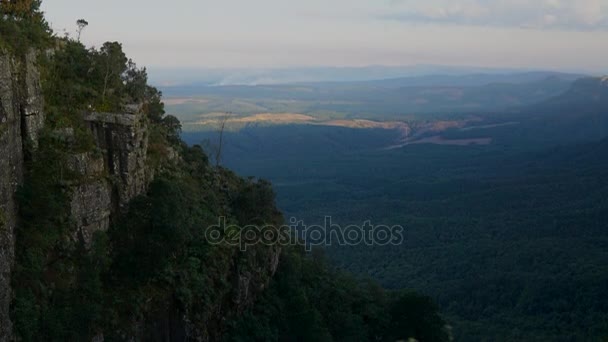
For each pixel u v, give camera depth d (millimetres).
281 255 51125
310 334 47406
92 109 37469
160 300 37281
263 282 47500
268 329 45375
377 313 56094
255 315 45781
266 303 47031
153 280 37656
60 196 32906
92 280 33344
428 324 54656
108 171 37000
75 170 34062
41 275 31047
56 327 30516
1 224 28641
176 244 38562
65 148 34438
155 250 37219
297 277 51344
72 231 33312
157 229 37750
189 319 38844
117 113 38125
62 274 32219
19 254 30406
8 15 35531
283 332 47375
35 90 33438
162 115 55281
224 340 42219
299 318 47969
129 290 36125
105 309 33875
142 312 35969
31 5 37656
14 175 30938
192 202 43281
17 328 29062
